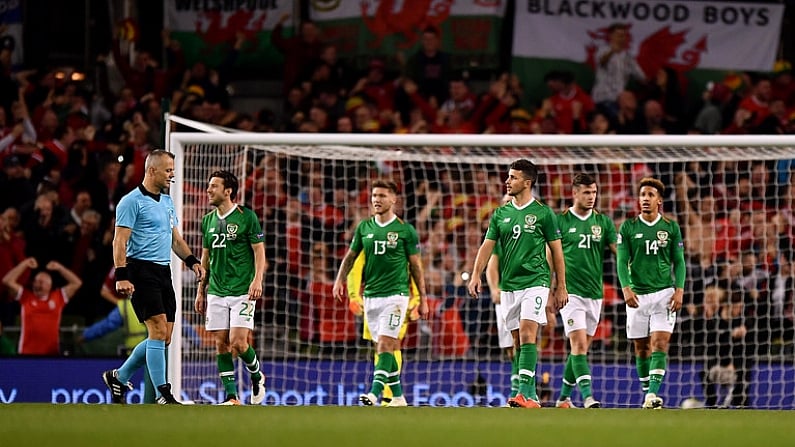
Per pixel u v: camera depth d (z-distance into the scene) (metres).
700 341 44.38
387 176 49.00
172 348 37.16
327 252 46.78
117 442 22.05
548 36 55.59
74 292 45.38
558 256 32.88
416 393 41.53
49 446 21.75
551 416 25.80
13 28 55.41
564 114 53.00
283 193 48.59
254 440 22.20
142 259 30.53
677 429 23.78
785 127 53.75
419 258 35.00
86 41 56.75
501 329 37.06
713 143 36.91
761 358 41.72
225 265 34.72
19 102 52.56
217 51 56.22
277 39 55.84
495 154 45.47
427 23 55.56
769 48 55.66
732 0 55.78
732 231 46.47
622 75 55.22
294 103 54.00
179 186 37.84
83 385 40.56
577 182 35.34
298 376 41.50
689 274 44.97
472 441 22.25
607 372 40.56
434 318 43.94
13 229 46.72
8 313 44.88
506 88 53.28
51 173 49.44
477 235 46.19
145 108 51.94
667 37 55.59
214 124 52.81
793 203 47.81
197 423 24.16
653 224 35.56
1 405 27.73
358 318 45.41
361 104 53.59
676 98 54.34
